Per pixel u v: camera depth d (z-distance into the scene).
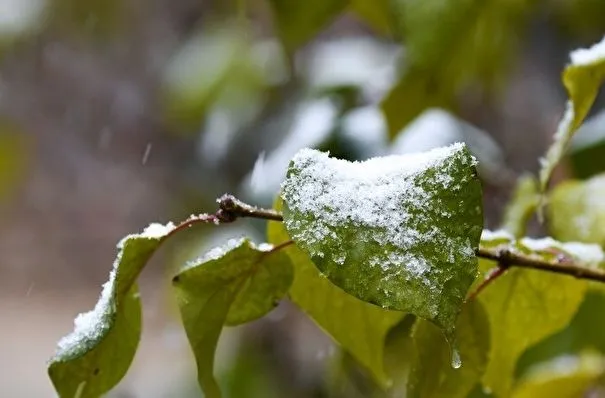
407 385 0.59
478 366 0.60
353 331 0.62
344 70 1.13
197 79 1.35
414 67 0.83
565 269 0.59
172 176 1.56
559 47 1.37
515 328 0.64
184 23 1.80
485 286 0.60
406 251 0.51
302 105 1.15
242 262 0.58
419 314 0.51
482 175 1.05
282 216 0.54
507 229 0.76
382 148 0.99
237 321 0.60
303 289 0.61
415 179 0.52
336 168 0.53
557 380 0.76
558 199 0.76
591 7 1.16
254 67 1.31
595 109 1.29
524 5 1.08
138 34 1.79
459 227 0.52
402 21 0.81
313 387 1.27
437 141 0.99
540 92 1.45
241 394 1.27
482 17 0.93
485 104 1.24
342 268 0.51
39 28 1.70
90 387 0.58
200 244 1.14
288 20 0.89
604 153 0.91
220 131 1.29
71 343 0.55
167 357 1.81
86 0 1.68
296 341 1.31
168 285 1.29
